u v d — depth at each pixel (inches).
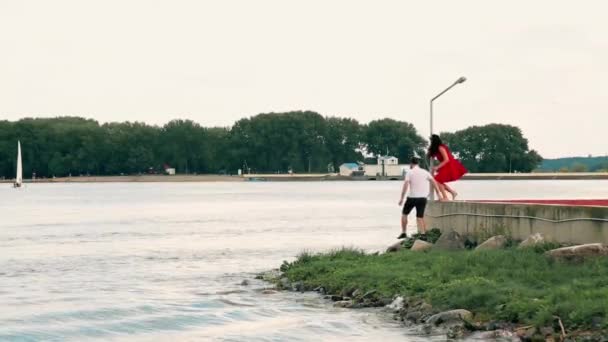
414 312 727.1
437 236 1114.7
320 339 675.4
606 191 5743.1
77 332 730.2
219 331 722.2
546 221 928.9
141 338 701.9
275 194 5590.6
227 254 1466.5
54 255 1466.5
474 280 761.0
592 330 585.6
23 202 4345.5
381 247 1581.0
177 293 959.0
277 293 930.1
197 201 4375.0
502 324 648.4
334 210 3225.9
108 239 1843.0
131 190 6973.4
